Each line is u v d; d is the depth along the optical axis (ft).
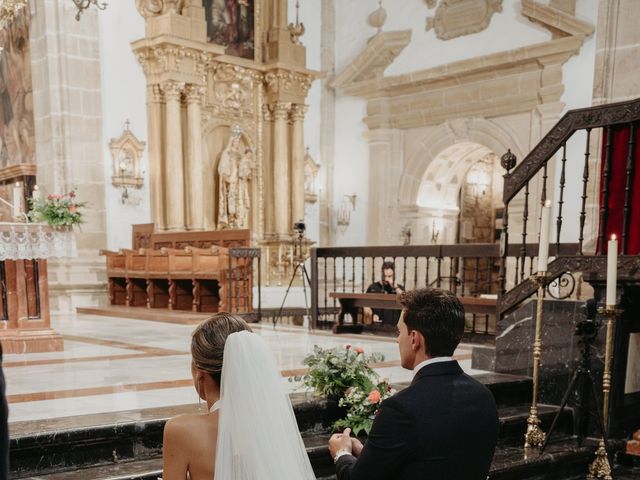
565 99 38.17
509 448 13.73
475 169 54.44
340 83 50.83
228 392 5.75
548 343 15.72
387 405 6.40
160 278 35.96
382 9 48.60
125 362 17.87
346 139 52.08
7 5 23.98
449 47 44.24
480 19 42.27
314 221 52.03
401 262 48.34
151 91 41.81
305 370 16.58
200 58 42.63
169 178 41.91
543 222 13.66
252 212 48.83
